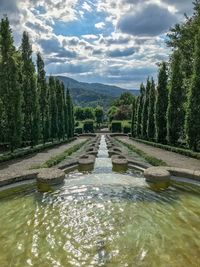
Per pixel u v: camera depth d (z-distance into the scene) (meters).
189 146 21.88
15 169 15.38
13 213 8.25
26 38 32.28
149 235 6.52
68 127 57.12
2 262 5.41
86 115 117.75
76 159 18.47
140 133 51.09
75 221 7.50
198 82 21.33
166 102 32.28
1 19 23.73
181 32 35.75
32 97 30.42
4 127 23.50
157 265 5.18
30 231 6.89
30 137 30.38
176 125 27.91
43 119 38.16
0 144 28.89
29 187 11.38
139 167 16.17
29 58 32.12
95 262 5.35
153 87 39.47
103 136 69.62
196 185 11.38
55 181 11.57
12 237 6.56
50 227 7.13
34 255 5.68
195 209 8.42
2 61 23.34
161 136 32.50
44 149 29.81
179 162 17.28
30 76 31.62
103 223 7.33
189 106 21.72
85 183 12.02
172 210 8.34
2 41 23.50
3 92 23.12
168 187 11.15
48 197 9.88
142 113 46.41
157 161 15.73
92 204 8.95
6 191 10.79
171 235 6.53
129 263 5.27
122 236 6.50
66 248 5.96
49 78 44.09
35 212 8.29
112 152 22.78
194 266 5.13
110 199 9.50
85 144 38.59
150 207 8.62
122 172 14.98
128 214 8.00
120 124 82.75
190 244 6.05
